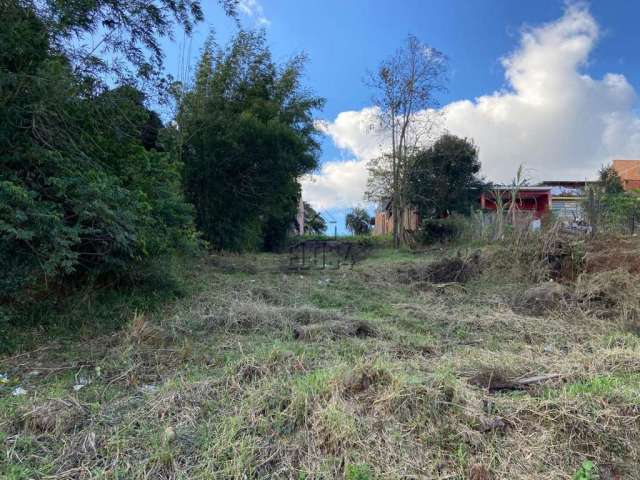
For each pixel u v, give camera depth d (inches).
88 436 87.5
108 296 199.0
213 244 522.9
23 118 168.9
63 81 174.9
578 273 261.4
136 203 190.9
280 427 89.4
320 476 77.0
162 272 222.8
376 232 1409.9
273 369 121.7
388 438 85.1
